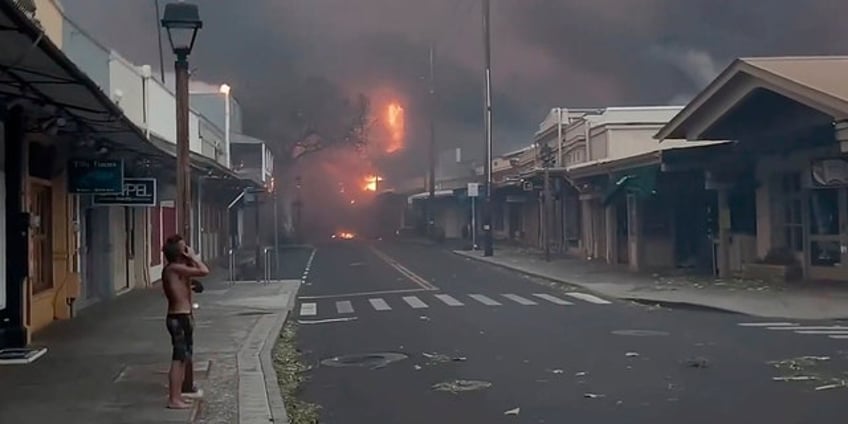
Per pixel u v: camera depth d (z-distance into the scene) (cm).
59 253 1741
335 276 3259
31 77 993
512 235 6081
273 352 1398
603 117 4253
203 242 3919
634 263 3231
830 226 2347
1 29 767
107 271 2192
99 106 1180
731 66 2294
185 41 1075
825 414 898
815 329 1594
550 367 1214
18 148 1368
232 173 3288
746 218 2681
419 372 1202
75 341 1435
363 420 926
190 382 991
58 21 1812
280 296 2361
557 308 2041
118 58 2222
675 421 880
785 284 2333
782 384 1060
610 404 966
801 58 2314
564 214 4538
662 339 1476
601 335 1541
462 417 924
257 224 3153
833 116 1975
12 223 1366
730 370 1162
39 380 1091
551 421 894
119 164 1719
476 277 3147
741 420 879
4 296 1344
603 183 3600
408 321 1820
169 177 2608
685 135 2689
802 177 2395
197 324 1736
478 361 1280
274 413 919
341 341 1541
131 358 1260
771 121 2480
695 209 3172
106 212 2189
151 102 2580
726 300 2047
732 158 2577
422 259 4409
